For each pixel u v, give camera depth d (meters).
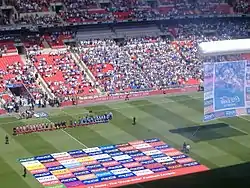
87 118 81.44
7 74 96.88
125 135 76.44
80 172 63.75
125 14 117.56
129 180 61.50
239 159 67.50
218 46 71.62
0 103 89.19
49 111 88.06
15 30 107.44
